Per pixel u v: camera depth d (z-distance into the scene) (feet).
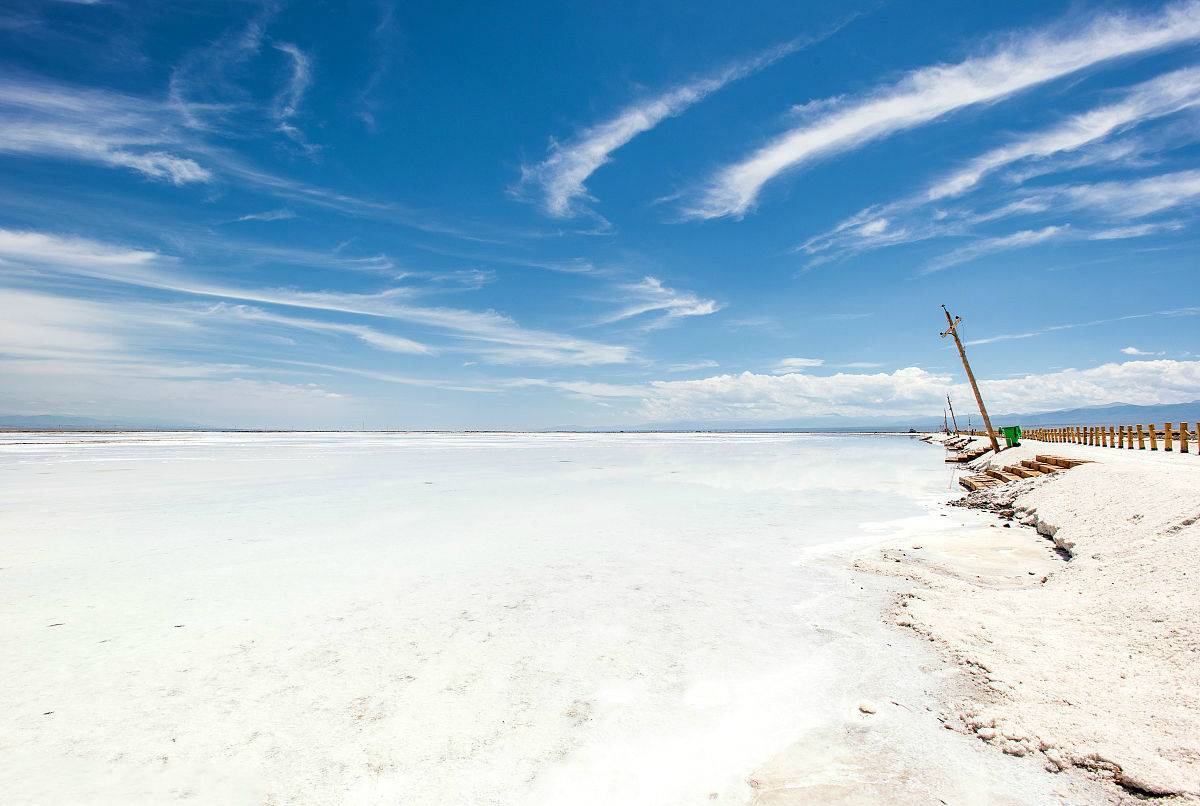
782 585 28.86
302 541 39.01
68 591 27.48
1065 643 19.67
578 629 22.90
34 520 45.55
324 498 60.18
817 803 12.16
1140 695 15.67
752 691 17.52
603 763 13.93
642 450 181.57
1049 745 13.83
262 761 13.98
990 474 76.02
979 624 22.13
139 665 19.40
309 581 29.53
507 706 16.78
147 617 24.07
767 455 155.12
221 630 22.68
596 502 58.95
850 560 33.86
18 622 23.36
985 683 17.29
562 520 47.88
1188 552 23.61
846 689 17.46
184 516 48.16
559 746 14.70
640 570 31.89
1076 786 12.46
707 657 20.11
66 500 56.29
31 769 13.48
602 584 29.17
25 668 19.10
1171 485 34.27
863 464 120.26
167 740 14.88
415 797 12.63
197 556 34.53
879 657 19.75
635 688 17.85
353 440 270.46
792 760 13.88
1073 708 15.34
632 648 20.98
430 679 18.49
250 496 60.95
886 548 37.11
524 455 146.41
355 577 30.32
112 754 14.21
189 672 18.92
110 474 82.12
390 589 28.25
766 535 41.68
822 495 65.92
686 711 16.40
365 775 13.46
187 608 25.22
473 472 93.40
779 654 20.25
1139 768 12.58
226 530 42.45
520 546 37.81
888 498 63.52
